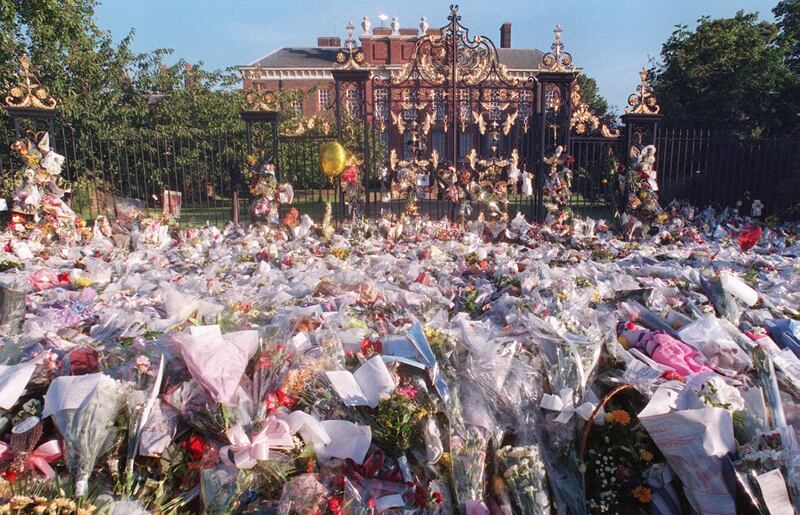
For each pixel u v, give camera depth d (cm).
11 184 1323
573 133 1454
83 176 1398
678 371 375
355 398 338
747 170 1578
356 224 1142
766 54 1947
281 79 3166
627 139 1227
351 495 288
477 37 1203
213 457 308
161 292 598
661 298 529
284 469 305
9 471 282
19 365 340
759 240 1062
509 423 348
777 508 279
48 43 1638
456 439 323
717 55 1980
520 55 3366
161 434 308
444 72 1220
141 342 364
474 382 361
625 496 321
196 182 2025
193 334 352
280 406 332
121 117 1903
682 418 307
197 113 2103
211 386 319
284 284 644
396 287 615
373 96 1231
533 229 1136
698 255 868
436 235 1096
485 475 321
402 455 317
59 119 1630
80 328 466
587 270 675
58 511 257
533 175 1256
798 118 1852
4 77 1502
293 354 360
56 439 299
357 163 1227
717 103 1952
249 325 422
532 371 370
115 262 797
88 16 1830
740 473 290
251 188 1205
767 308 536
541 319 418
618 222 1220
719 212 1371
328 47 3738
